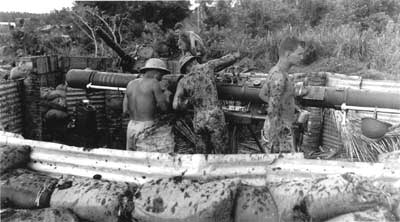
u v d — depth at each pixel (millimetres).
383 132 4785
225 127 4586
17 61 7559
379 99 4645
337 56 8977
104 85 5672
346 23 10555
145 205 2979
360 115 6070
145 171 3326
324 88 4824
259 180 3275
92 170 3516
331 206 2729
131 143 4457
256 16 11406
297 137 4840
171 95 4750
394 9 11047
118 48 6109
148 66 4430
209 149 4637
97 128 7215
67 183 3324
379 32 10203
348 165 3205
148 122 4434
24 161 3684
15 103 6645
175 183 3051
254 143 5766
